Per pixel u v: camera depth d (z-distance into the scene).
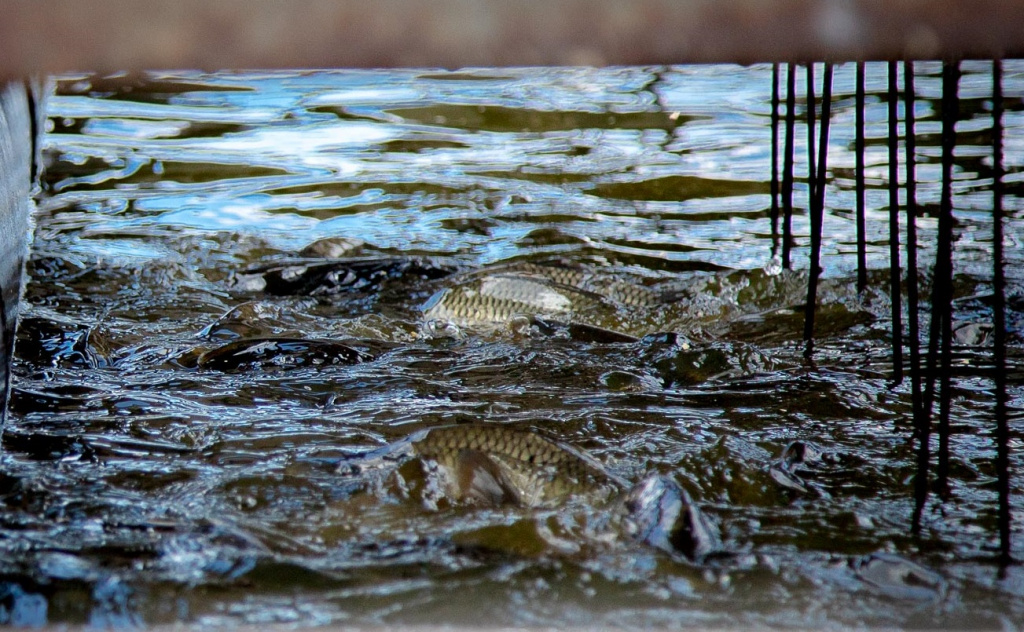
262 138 22.16
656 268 14.30
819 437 8.58
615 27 3.21
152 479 7.58
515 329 11.52
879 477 7.78
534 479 7.30
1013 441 8.44
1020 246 14.45
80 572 6.06
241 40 3.01
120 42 2.97
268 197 18.00
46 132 22.12
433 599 5.88
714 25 3.22
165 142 21.73
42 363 10.27
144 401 9.23
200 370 10.23
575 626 5.61
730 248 15.06
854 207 16.86
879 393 9.60
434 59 3.16
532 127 23.06
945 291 6.62
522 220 16.70
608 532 6.68
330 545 6.57
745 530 6.90
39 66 2.97
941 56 3.56
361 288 13.34
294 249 15.21
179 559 6.30
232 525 6.81
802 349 10.94
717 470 7.87
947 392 7.11
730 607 5.85
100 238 15.39
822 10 3.25
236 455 8.06
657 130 22.50
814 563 6.41
